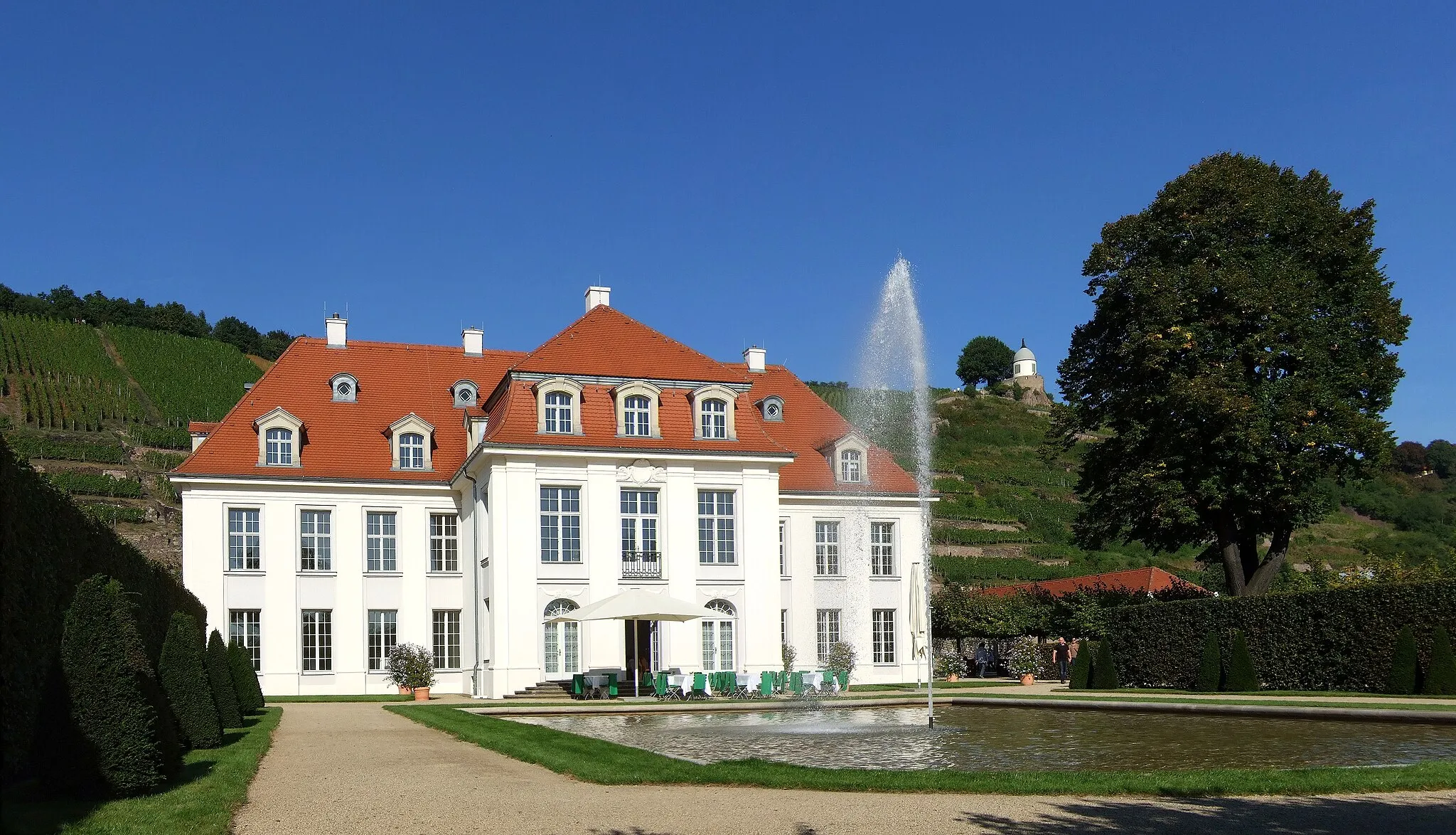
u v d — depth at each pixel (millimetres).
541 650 44031
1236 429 40344
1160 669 42969
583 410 46281
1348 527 109500
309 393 52094
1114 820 13141
